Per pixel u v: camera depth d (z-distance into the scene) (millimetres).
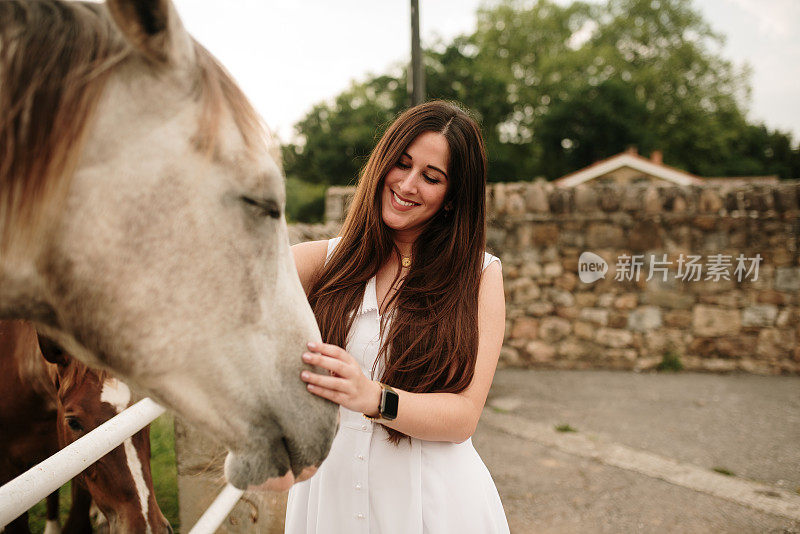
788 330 6453
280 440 850
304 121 32281
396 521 1168
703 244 6551
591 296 6773
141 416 1238
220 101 763
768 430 4582
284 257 871
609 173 15328
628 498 3352
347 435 1204
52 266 709
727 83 29812
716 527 3018
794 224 6348
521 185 6844
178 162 727
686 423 4762
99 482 1472
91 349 763
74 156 673
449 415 1100
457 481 1189
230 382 790
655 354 6695
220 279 764
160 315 737
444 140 1192
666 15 30297
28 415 1730
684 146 29516
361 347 1224
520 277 6852
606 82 28141
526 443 4277
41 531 2789
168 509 2865
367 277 1271
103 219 700
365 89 32344
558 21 31375
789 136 35844
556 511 3172
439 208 1262
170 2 675
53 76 668
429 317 1186
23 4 687
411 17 4520
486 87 29578
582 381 6180
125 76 706
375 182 1244
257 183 786
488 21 32031
